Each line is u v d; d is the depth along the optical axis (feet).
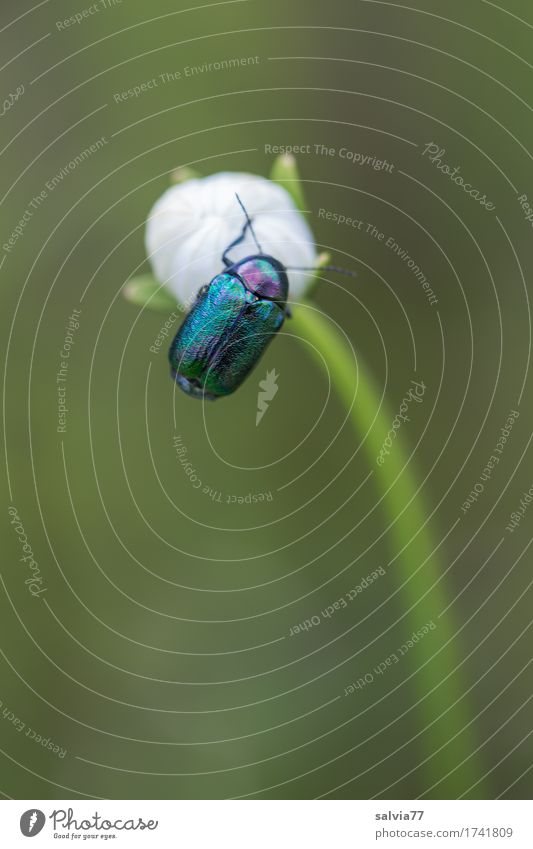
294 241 0.30
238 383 0.29
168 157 0.38
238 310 0.29
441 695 0.29
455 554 0.35
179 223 0.30
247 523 0.36
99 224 0.38
